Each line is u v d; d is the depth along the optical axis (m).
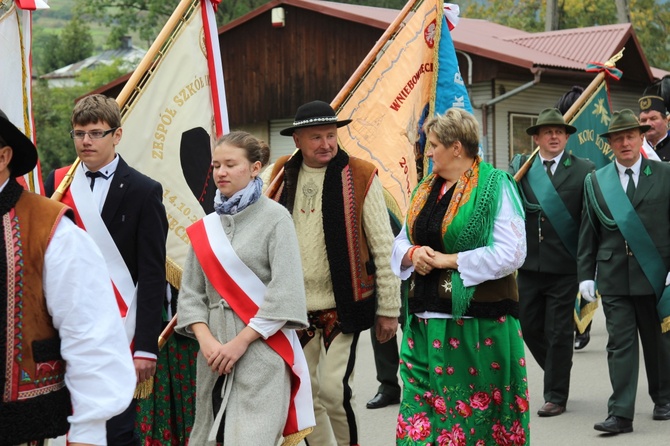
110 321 3.15
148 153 6.02
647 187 7.37
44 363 3.11
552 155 8.07
